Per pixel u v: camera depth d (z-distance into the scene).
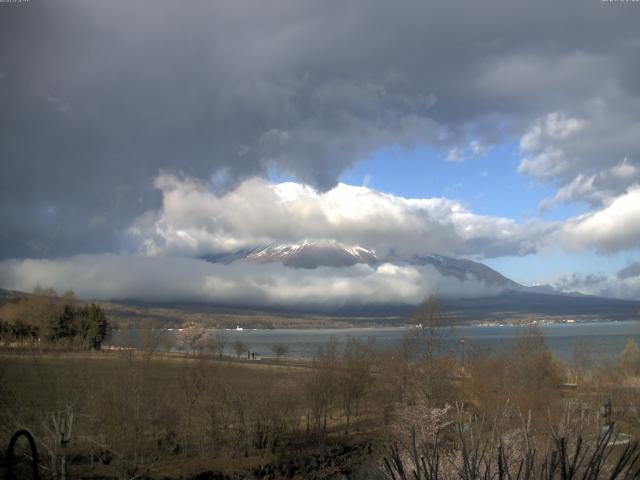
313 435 57.56
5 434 39.62
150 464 44.44
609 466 16.34
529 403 44.16
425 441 24.58
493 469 16.30
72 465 41.75
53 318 80.06
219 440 53.53
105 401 43.44
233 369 67.38
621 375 69.06
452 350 64.56
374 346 70.56
